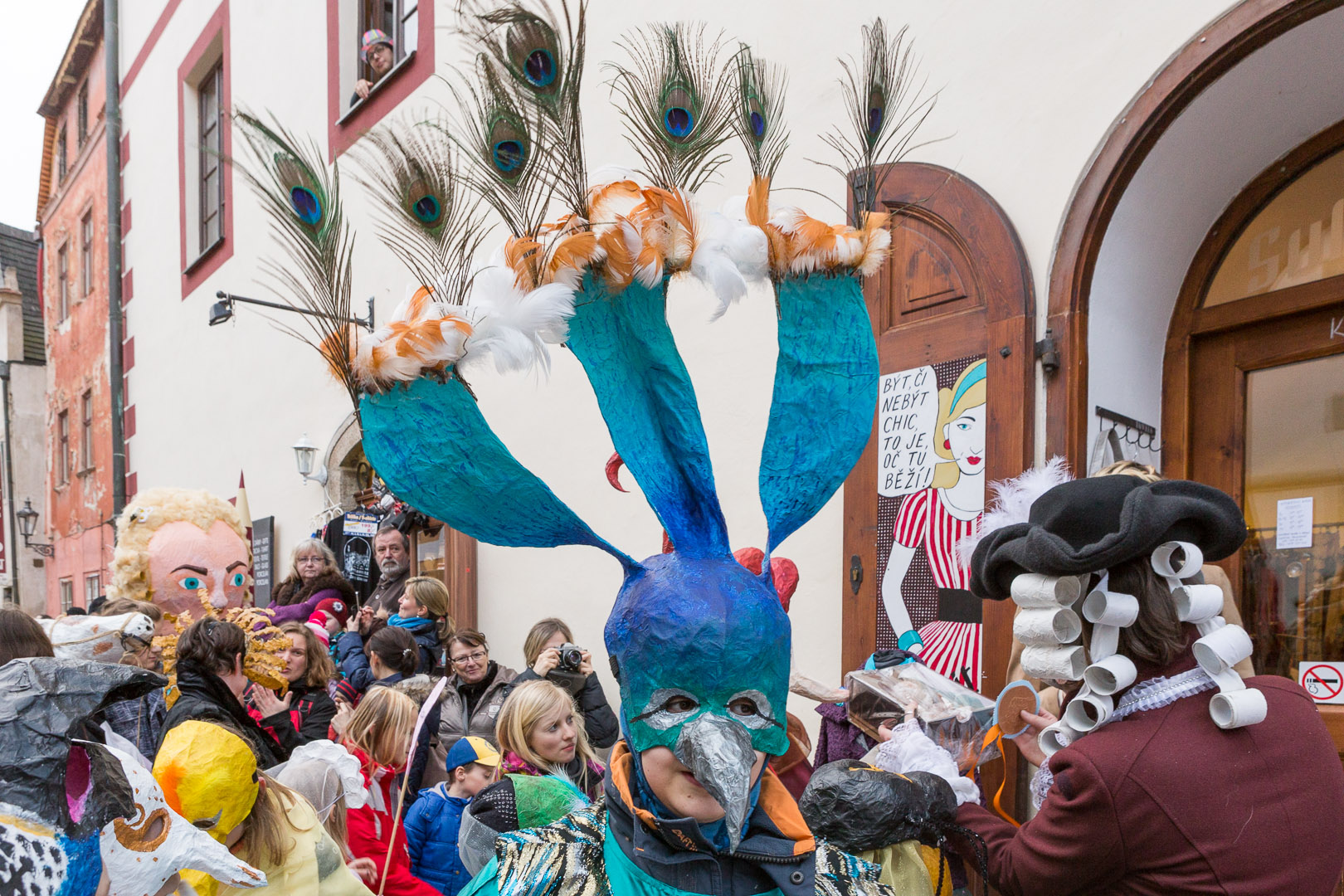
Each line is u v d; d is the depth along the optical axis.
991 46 2.65
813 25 3.15
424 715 1.89
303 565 4.32
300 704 2.76
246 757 1.48
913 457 2.72
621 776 0.91
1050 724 1.38
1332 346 2.33
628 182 0.98
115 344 9.66
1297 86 2.19
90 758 1.13
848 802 1.14
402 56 5.52
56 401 12.73
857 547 2.87
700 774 0.79
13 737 1.03
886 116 1.17
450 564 4.80
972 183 2.61
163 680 1.18
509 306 0.89
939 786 1.21
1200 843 1.05
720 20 3.47
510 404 4.57
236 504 7.24
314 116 6.19
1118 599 1.16
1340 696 2.27
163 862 1.17
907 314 2.78
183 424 8.32
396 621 3.82
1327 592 2.31
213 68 8.18
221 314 4.64
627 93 1.12
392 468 0.88
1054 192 2.47
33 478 14.92
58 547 12.65
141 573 2.37
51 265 12.98
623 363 0.98
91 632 2.01
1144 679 1.19
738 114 1.07
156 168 9.09
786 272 1.07
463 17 0.90
